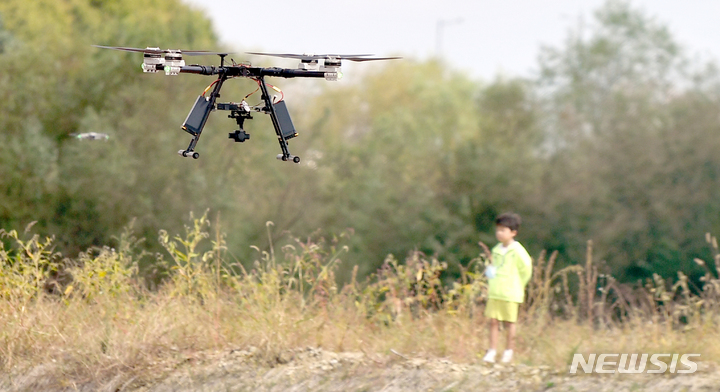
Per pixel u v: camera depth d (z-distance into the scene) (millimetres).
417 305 6672
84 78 21266
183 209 20484
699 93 22578
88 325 6141
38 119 20781
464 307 6414
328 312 6312
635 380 4699
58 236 19609
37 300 6426
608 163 22281
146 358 5562
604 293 6469
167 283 6805
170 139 20891
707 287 6102
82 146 19797
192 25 22828
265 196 22844
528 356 5539
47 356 5812
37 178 19500
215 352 5660
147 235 20156
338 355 5504
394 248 22906
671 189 21359
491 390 4750
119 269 6836
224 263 6953
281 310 6035
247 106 5129
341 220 23203
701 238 20703
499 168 23219
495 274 5570
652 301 6180
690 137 21406
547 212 22562
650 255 21438
